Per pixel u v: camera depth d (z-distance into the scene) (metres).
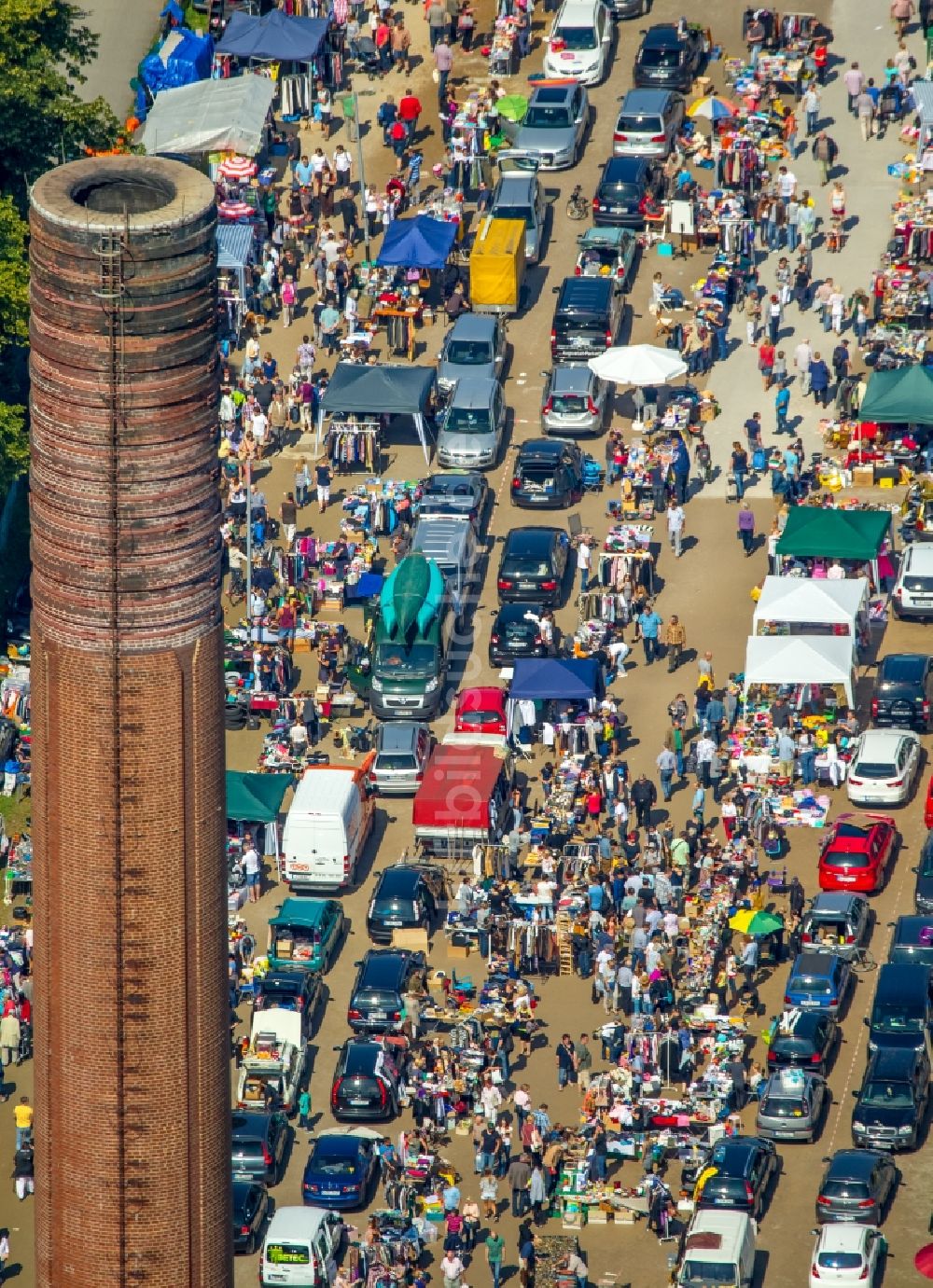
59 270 129.50
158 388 131.75
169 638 136.38
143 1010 141.88
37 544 135.62
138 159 134.88
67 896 140.62
